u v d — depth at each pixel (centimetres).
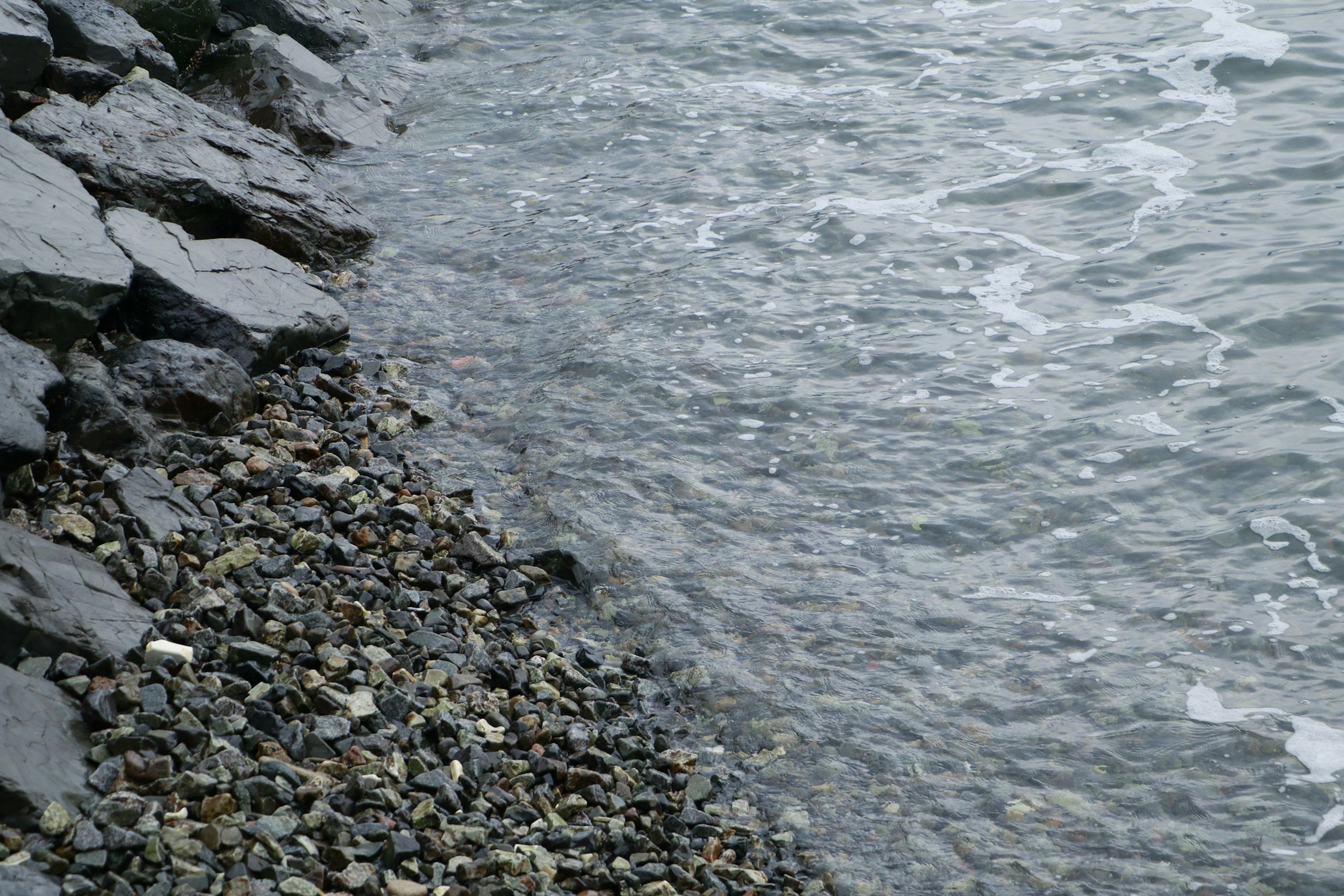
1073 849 599
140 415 817
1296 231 1138
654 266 1184
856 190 1302
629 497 873
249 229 1138
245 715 580
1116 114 1419
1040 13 1720
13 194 907
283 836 512
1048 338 1030
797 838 616
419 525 811
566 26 1808
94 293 846
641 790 634
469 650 701
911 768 653
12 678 534
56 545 642
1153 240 1155
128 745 525
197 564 685
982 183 1293
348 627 674
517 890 532
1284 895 561
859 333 1059
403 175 1393
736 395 983
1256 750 640
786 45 1686
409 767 589
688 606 775
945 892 582
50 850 468
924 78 1559
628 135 1466
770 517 854
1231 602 743
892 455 908
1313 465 843
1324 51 1494
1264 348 980
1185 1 1689
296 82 1478
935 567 802
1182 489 843
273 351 971
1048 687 698
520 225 1279
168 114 1220
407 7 1898
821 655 733
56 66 1216
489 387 1012
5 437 677
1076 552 803
